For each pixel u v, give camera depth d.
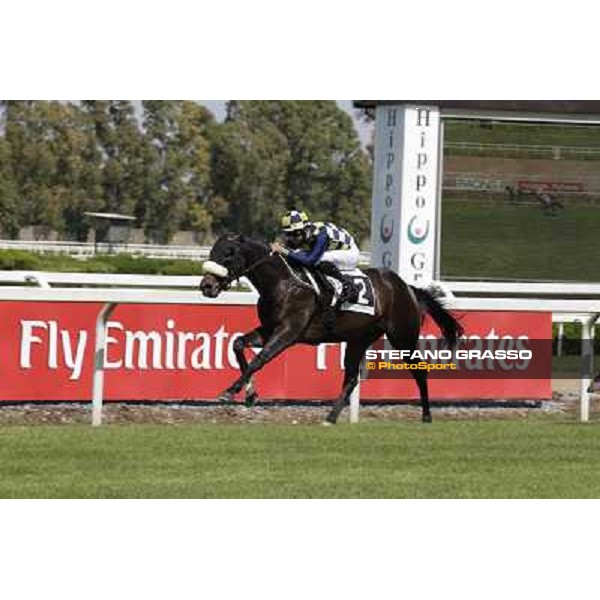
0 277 18.03
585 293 27.12
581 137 28.00
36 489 12.23
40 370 16.86
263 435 15.61
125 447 14.46
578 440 15.79
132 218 65.12
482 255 27.78
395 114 26.73
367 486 12.65
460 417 18.19
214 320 17.62
